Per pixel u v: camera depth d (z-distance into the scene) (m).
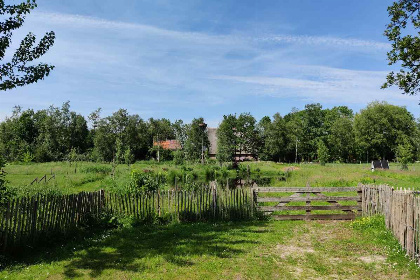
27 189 15.36
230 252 8.16
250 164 60.09
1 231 7.67
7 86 8.30
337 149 83.12
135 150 86.31
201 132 63.06
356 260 7.55
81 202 10.53
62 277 6.54
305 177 29.91
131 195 11.98
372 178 25.19
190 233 10.19
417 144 67.06
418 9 10.43
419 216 7.00
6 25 8.30
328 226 11.28
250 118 80.44
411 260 7.22
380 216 10.65
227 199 12.72
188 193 12.45
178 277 6.55
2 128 66.12
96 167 38.19
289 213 13.53
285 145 81.69
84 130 96.62
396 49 10.86
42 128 82.81
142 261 7.45
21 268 7.04
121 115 79.00
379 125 74.12
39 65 8.79
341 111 106.56
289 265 7.28
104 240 9.33
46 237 8.93
